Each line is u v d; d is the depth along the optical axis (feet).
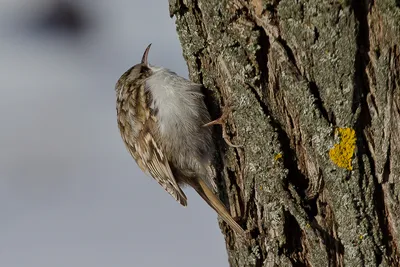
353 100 18.22
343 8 17.52
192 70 22.21
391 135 18.20
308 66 18.57
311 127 18.86
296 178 19.94
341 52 17.93
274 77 19.42
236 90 20.22
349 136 18.53
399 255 19.01
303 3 18.04
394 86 17.89
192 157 23.47
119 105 26.17
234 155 21.81
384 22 17.47
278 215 20.24
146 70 25.63
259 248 21.45
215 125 22.30
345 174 18.75
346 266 19.38
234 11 19.66
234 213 22.35
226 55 20.16
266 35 19.33
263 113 19.83
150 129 24.41
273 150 19.86
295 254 20.45
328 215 19.60
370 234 18.97
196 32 21.40
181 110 22.63
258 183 20.57
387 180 18.61
